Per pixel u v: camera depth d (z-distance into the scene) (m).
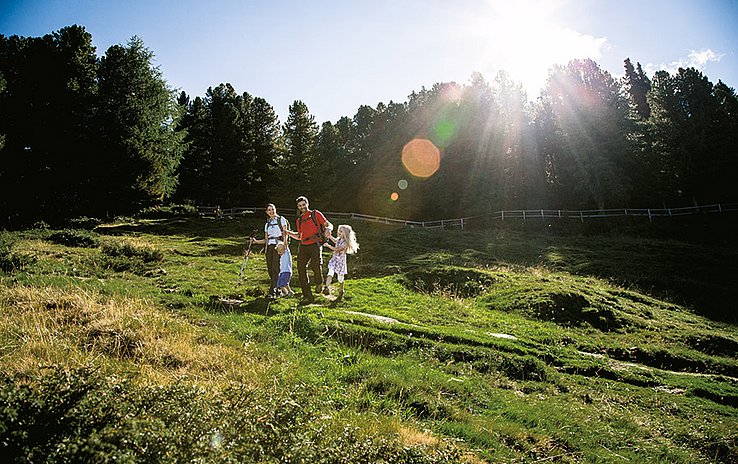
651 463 6.45
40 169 36.97
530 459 5.80
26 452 3.30
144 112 41.03
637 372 11.06
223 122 59.28
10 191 35.12
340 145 71.31
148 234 27.72
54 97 38.03
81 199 37.62
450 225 47.06
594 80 50.41
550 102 52.56
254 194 58.62
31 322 7.26
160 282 13.87
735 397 10.12
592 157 46.66
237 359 7.09
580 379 9.92
